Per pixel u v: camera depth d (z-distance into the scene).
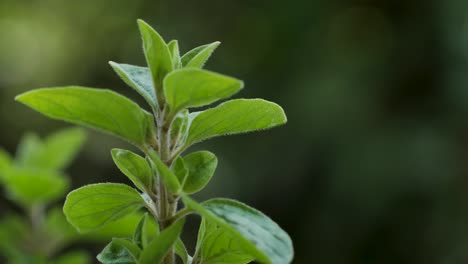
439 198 0.83
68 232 0.39
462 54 0.85
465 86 0.84
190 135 0.23
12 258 0.39
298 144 0.87
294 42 0.94
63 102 0.21
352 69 0.88
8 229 0.40
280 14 0.96
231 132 0.23
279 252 0.21
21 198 0.41
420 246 0.84
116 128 0.22
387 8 0.93
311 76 0.89
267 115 0.23
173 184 0.21
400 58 0.89
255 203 0.89
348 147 0.85
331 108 0.85
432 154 0.83
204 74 0.21
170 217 0.23
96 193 0.23
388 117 0.86
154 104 0.22
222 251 0.23
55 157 0.44
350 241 0.85
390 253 0.85
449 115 0.85
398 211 0.84
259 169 0.89
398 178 0.83
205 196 0.88
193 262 0.24
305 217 0.88
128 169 0.23
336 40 0.93
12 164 0.43
